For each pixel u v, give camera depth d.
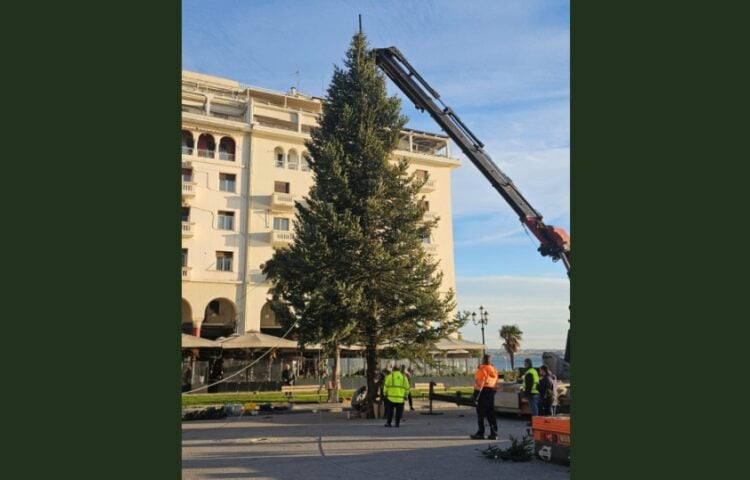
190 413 19.27
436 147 61.09
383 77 23.38
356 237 20.73
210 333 48.19
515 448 10.58
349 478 9.02
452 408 23.62
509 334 65.69
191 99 48.44
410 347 22.06
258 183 48.38
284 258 22.47
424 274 22.27
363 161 22.30
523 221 23.73
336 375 28.56
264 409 22.05
